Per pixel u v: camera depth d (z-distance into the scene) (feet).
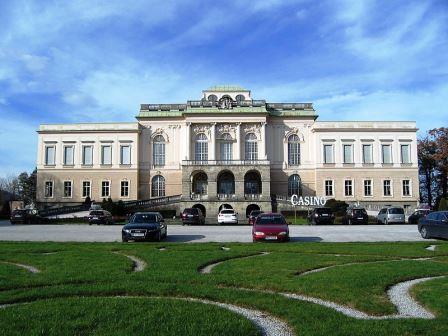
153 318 31.81
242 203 254.47
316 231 133.08
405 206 279.49
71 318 31.81
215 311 33.88
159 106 299.58
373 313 35.22
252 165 265.13
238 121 283.79
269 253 74.54
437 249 80.59
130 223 103.86
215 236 116.67
